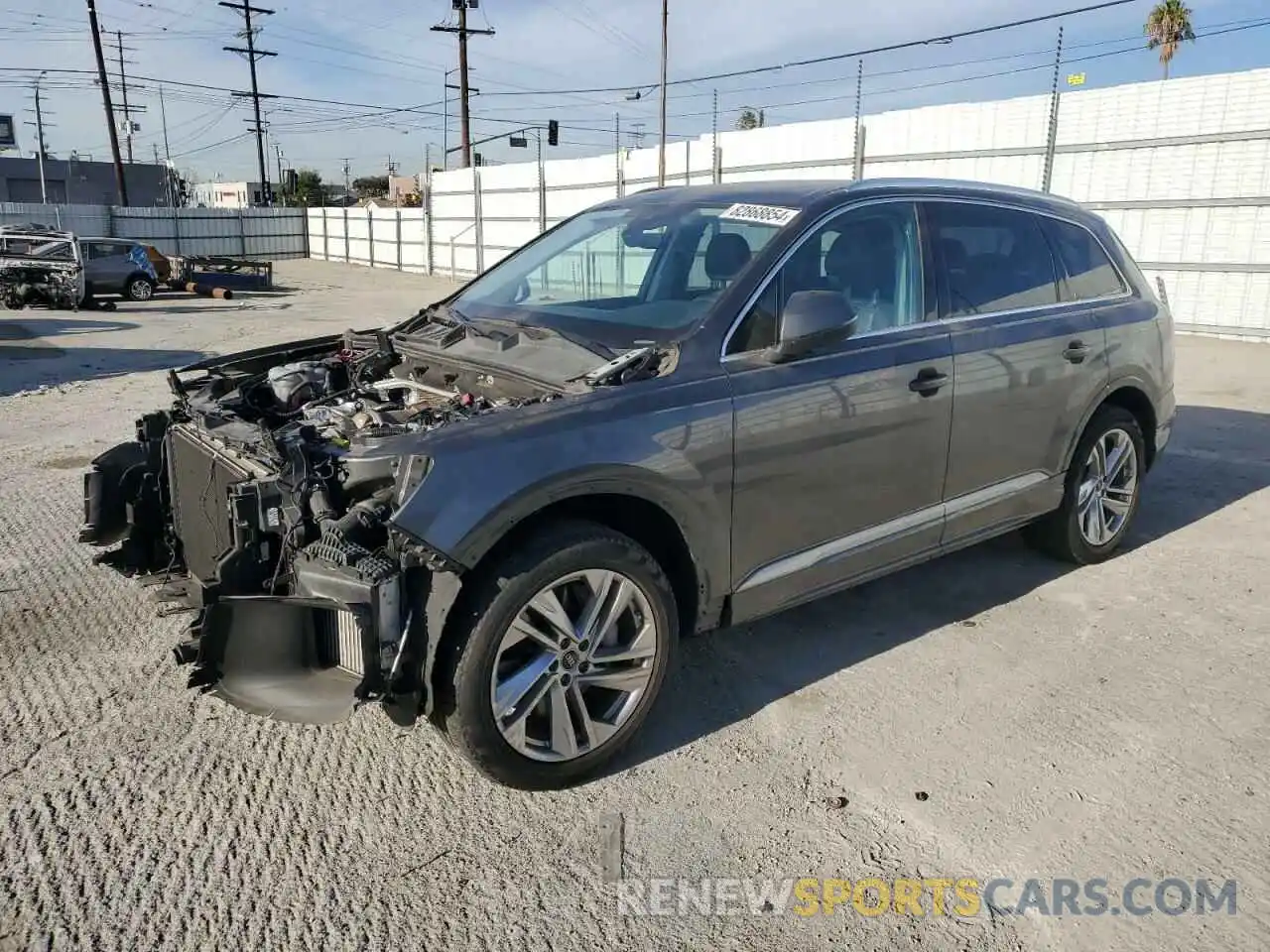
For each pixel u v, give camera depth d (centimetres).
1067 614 445
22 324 1784
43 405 955
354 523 279
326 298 2573
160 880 270
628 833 292
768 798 308
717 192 423
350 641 283
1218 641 417
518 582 287
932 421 393
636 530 336
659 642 323
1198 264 1437
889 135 1805
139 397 1001
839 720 354
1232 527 568
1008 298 439
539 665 299
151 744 337
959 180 445
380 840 288
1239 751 332
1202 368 1163
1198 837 288
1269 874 272
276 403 403
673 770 324
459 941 249
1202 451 750
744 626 433
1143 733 344
